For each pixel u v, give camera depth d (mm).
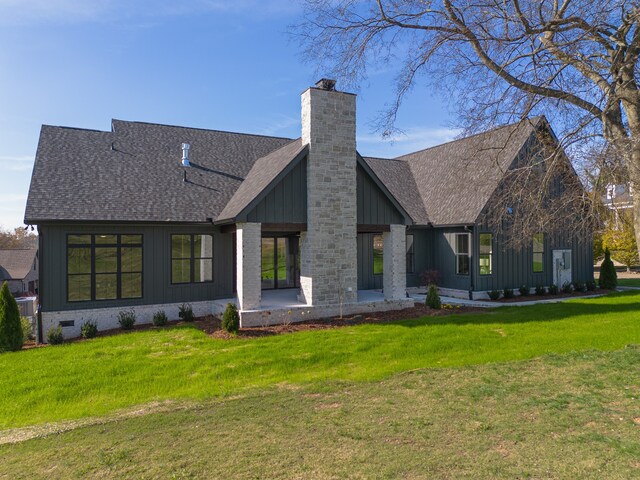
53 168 15086
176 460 5074
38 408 7570
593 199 9508
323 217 14477
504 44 10055
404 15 10461
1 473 4996
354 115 15141
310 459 4938
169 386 8344
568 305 16719
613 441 5027
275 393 7598
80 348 11141
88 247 13898
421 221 20906
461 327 12508
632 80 8672
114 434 6031
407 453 4973
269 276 18469
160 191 15805
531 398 6637
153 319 14477
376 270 20625
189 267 15734
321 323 13547
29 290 50375
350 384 7930
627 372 7723
